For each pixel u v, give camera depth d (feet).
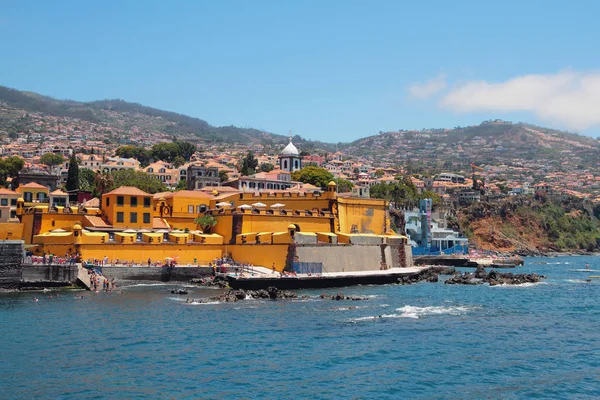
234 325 251.60
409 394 172.86
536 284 437.17
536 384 183.52
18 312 268.21
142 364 195.31
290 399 167.12
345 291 367.25
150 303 297.33
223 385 176.96
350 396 170.30
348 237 431.84
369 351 214.90
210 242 402.11
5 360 196.95
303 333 239.50
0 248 320.70
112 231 389.39
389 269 455.22
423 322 266.16
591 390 178.91
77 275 334.65
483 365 201.67
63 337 225.97
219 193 525.34
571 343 233.96
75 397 165.99
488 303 327.26
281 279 365.40
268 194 463.42
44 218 384.88
